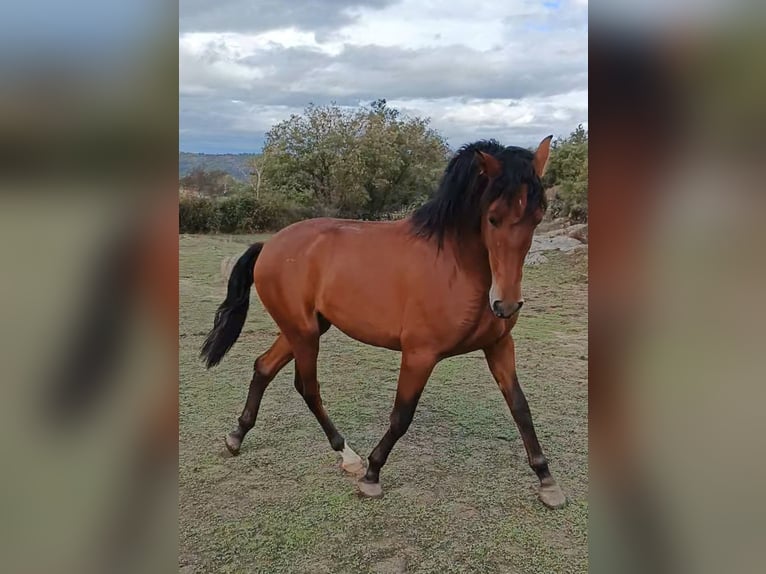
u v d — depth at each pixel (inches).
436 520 82.4
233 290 103.7
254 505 86.5
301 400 130.7
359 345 175.3
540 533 79.1
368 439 109.7
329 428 100.3
